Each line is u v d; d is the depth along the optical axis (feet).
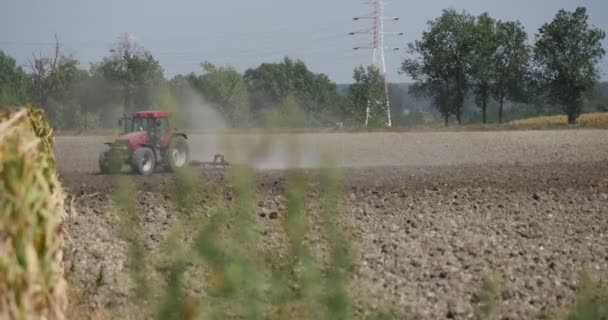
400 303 86.33
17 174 51.88
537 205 180.34
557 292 95.30
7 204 50.39
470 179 245.65
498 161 346.74
